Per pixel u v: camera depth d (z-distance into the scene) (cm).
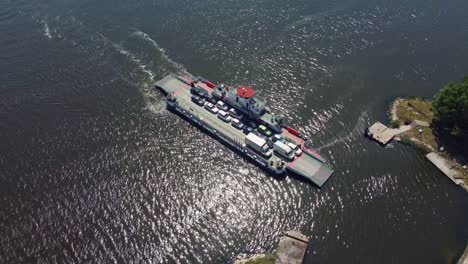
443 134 13750
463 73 16250
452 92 13438
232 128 14012
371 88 15600
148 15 19512
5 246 11031
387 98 15188
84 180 12644
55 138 13950
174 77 16250
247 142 13175
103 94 15675
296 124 14262
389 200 12000
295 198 12056
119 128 14325
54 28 18775
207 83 15688
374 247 10894
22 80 16212
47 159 13262
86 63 17038
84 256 10838
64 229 11412
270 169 12750
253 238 11138
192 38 18212
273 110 14800
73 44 17962
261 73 16412
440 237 11150
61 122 14512
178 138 13988
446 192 12212
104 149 13588
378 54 17175
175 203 12006
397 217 11575
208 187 12412
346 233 11194
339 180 12469
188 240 11138
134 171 12888
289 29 18600
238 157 13275
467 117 13112
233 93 14375
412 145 13488
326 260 10619
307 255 10719
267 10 19800
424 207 11838
